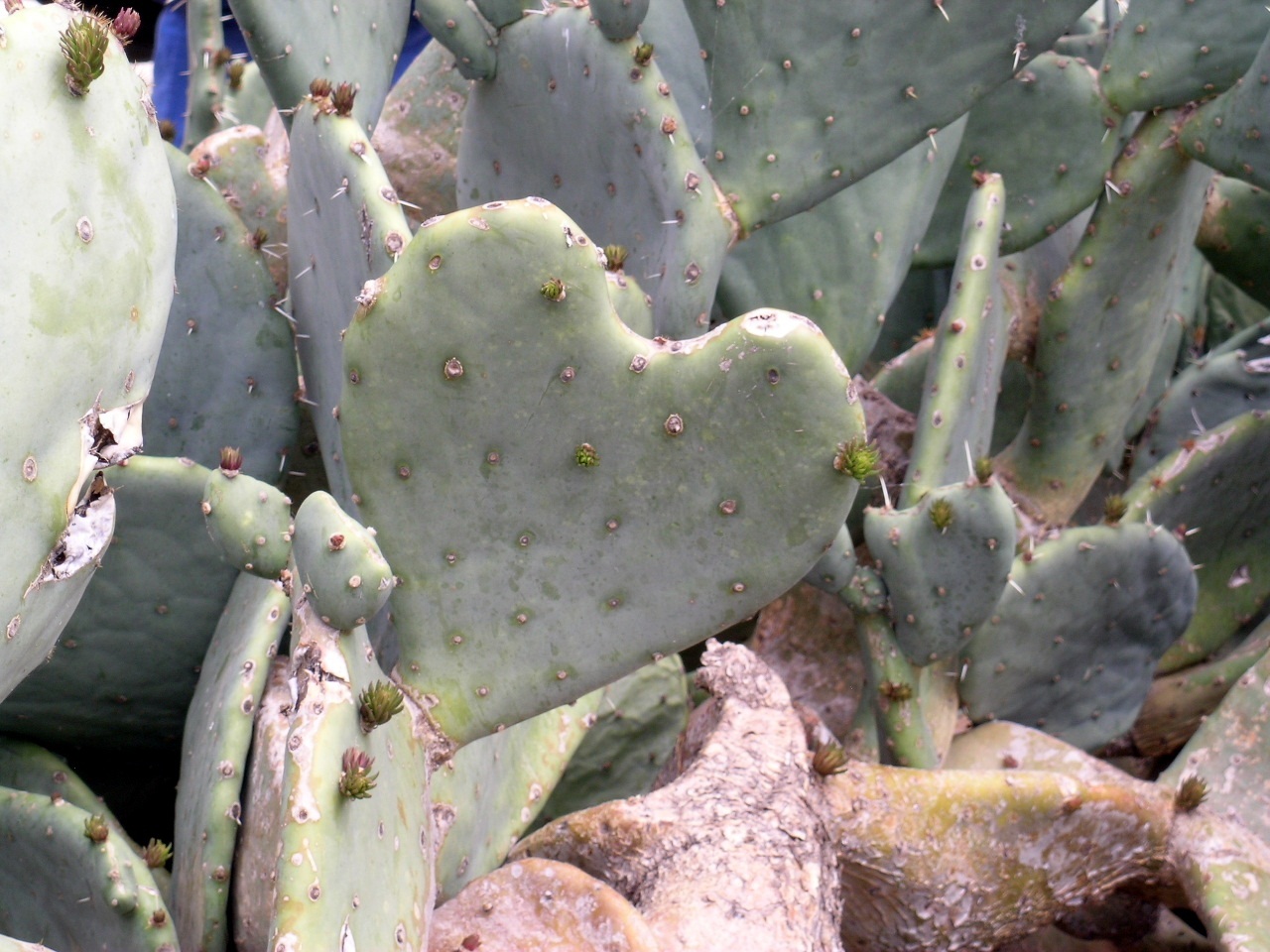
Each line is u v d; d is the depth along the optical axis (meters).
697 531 1.33
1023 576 1.66
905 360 1.90
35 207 1.19
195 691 1.50
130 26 1.23
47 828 1.36
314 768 1.24
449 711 1.38
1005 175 1.82
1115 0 2.01
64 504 1.21
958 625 1.63
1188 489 1.77
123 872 1.35
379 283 1.31
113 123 1.22
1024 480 1.87
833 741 1.56
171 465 1.47
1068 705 1.75
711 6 1.56
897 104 1.59
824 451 1.30
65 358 1.20
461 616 1.37
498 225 1.28
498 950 1.37
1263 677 1.64
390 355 1.32
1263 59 1.67
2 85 1.17
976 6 1.56
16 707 1.51
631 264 1.60
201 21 2.13
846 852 1.51
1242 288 2.01
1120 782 1.61
